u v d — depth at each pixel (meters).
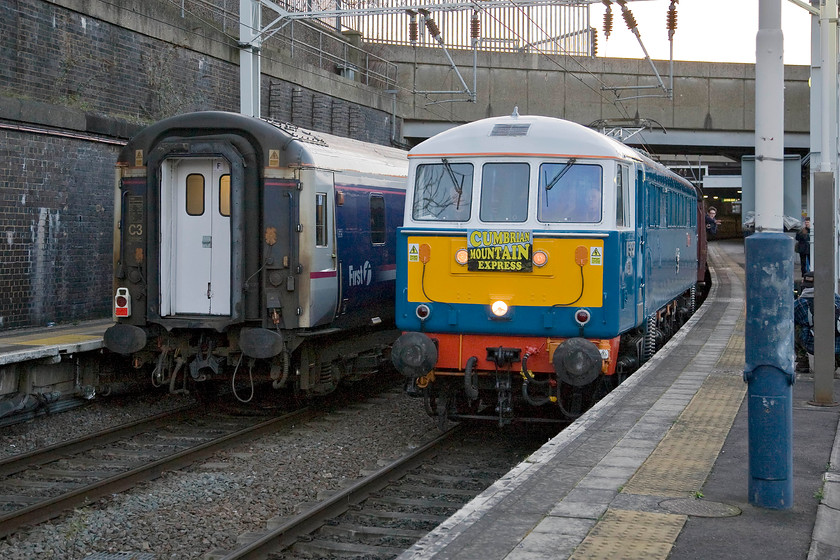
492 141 10.29
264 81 22.19
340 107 25.86
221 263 12.12
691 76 32.09
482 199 10.23
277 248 11.77
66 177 15.86
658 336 14.45
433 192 10.42
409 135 30.98
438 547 5.31
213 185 12.14
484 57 30.94
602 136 10.38
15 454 10.38
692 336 15.48
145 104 17.97
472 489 8.98
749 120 32.38
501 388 10.13
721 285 27.14
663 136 32.38
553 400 9.98
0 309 14.55
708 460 7.27
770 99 6.20
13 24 14.74
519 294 9.95
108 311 17.16
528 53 31.17
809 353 11.62
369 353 14.56
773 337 6.02
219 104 20.47
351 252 13.05
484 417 10.57
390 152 15.66
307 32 26.44
